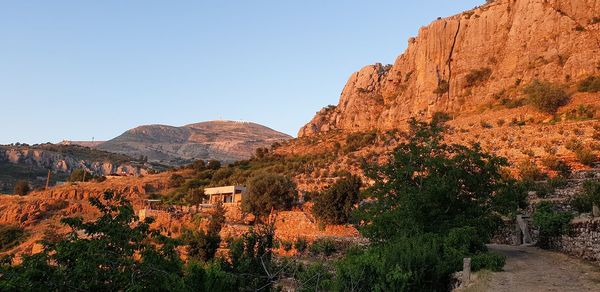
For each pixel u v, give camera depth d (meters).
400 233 27.00
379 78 126.62
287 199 56.91
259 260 19.95
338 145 97.25
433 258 21.62
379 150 79.19
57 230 77.25
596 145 50.09
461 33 98.88
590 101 64.75
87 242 13.79
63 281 13.06
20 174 197.50
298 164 86.94
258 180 59.66
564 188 40.22
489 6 99.94
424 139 33.19
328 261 35.06
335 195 47.72
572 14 81.25
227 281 18.31
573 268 21.88
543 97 67.62
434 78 96.94
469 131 71.56
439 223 28.50
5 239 79.94
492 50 92.75
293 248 43.06
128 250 14.42
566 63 75.75
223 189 77.06
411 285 20.08
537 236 31.27
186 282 17.47
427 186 29.16
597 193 29.94
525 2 89.12
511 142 59.72
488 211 29.70
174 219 60.66
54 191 101.19
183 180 106.75
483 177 30.12
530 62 82.19
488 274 21.12
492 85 85.69
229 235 50.03
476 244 24.94
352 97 126.56
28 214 88.25
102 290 13.60
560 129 58.12
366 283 20.31
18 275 12.59
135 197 95.50
